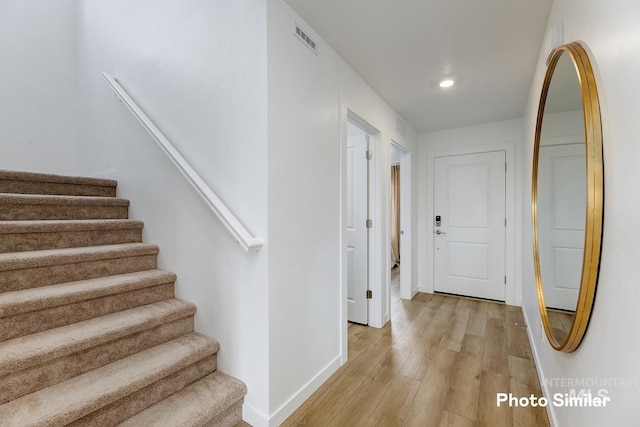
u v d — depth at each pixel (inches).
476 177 150.9
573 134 48.2
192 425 53.2
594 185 37.3
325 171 79.4
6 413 43.9
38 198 76.7
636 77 27.7
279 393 63.1
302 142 70.2
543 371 72.9
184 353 62.5
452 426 62.3
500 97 113.8
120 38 98.3
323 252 78.5
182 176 75.9
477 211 150.9
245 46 62.9
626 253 29.6
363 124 104.4
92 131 113.5
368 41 79.0
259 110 60.6
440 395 72.5
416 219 161.8
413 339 103.6
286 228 65.1
